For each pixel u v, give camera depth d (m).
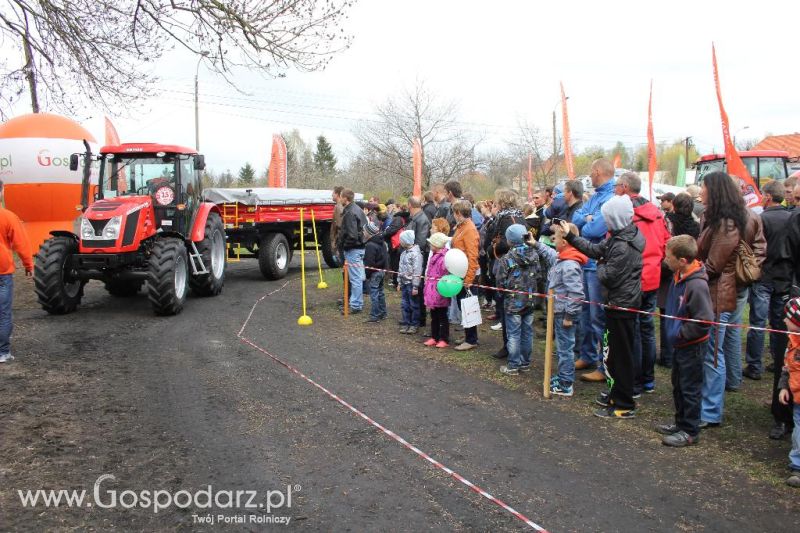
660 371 6.12
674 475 3.84
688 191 7.65
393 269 11.28
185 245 9.66
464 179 32.34
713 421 4.62
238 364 6.34
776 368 4.36
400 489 3.65
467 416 4.88
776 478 3.79
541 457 4.11
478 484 3.72
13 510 3.37
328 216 14.23
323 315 8.98
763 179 13.79
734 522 3.27
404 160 30.75
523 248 5.96
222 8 9.85
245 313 9.09
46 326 8.01
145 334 7.64
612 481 3.76
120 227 8.59
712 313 4.27
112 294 10.52
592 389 5.60
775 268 5.03
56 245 8.65
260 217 12.09
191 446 4.27
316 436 4.46
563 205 6.99
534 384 5.72
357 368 6.23
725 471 3.89
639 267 4.71
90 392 5.39
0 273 6.14
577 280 5.33
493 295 9.20
